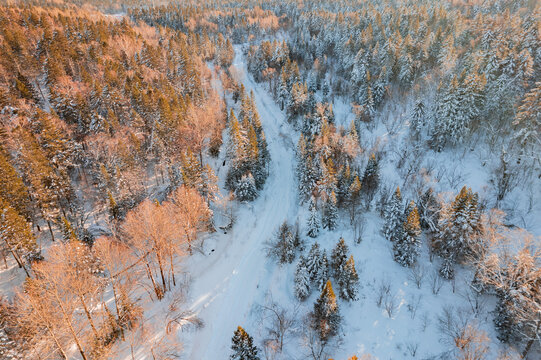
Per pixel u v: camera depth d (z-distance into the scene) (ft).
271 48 370.73
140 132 205.16
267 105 318.65
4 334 87.15
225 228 169.07
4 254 135.23
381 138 224.53
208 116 211.20
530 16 239.09
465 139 189.78
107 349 93.30
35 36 286.46
